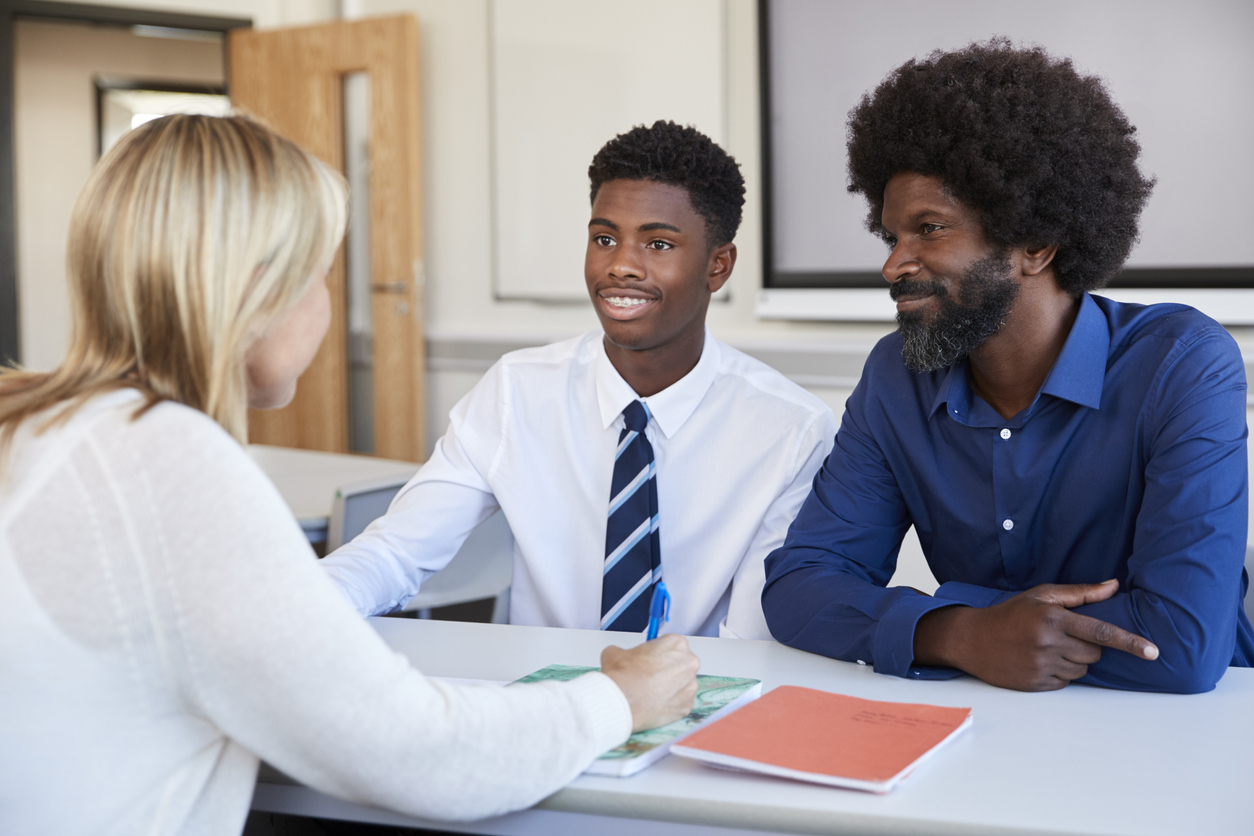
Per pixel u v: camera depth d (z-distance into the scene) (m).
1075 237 1.18
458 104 4.66
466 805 0.77
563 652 1.16
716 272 1.53
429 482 1.56
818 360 3.79
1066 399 1.19
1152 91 3.16
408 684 0.77
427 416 4.86
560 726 0.83
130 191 0.78
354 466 2.72
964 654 1.06
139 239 0.78
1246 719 0.95
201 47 6.76
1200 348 1.16
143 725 0.74
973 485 1.28
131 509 0.71
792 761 0.81
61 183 6.69
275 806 0.87
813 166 3.74
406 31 4.48
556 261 4.44
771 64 3.80
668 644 0.97
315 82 4.70
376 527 1.50
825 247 3.74
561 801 0.82
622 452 1.49
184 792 0.76
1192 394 1.13
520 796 0.79
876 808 0.76
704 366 1.53
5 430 0.74
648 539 1.48
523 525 1.56
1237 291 3.08
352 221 4.82
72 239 0.80
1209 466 1.09
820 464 1.51
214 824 0.78
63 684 0.72
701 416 1.53
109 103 6.82
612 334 1.46
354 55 4.60
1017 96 1.16
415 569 1.50
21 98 6.61
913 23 3.51
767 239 3.86
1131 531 1.19
